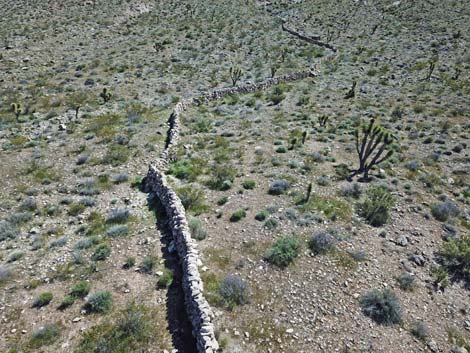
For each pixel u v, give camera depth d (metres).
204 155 23.95
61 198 19.88
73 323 12.68
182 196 18.95
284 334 12.24
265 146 25.05
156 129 27.98
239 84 38.00
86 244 16.17
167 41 51.22
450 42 49.94
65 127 27.81
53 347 11.88
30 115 29.55
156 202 19.25
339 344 12.00
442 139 25.92
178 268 15.02
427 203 18.97
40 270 14.96
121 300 13.59
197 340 11.84
